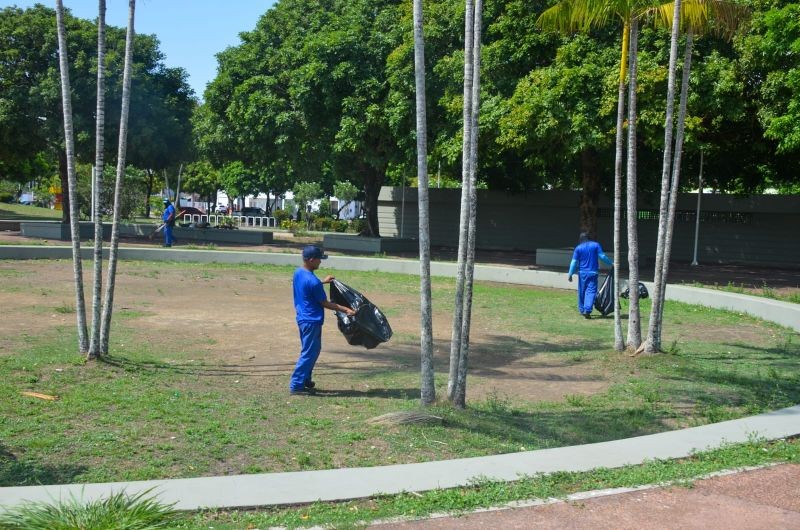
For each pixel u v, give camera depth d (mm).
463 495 5043
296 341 11523
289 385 8688
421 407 7359
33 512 4312
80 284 9438
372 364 10055
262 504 4762
